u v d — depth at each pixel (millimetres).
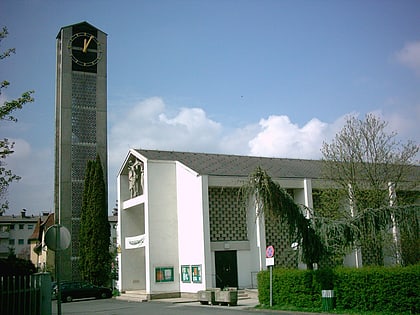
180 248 32500
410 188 29750
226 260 30641
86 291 35938
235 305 24547
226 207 31812
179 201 33000
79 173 46156
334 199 28531
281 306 20203
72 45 47906
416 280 16078
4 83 16719
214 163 34781
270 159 38906
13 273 17250
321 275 18922
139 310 23469
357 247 24375
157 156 34875
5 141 16688
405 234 22969
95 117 47562
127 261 37875
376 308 17016
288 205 21156
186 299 30391
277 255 31734
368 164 28922
